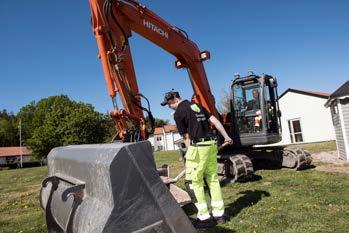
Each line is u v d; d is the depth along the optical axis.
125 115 6.07
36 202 9.91
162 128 75.94
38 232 6.29
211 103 9.55
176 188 5.83
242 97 10.89
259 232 5.03
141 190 2.93
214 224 5.48
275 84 11.02
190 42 9.07
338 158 14.20
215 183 5.56
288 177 9.51
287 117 34.16
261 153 11.67
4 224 7.28
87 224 2.94
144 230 2.88
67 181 3.60
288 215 5.71
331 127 31.78
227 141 5.71
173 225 3.01
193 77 9.30
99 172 3.00
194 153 5.37
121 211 2.82
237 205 6.62
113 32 6.46
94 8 6.37
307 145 25.27
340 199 6.56
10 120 91.88
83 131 51.25
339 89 13.88
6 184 16.94
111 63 6.25
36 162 61.41
